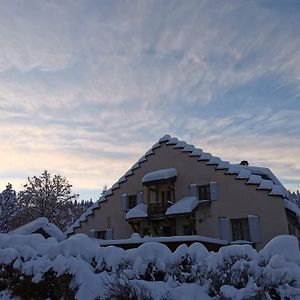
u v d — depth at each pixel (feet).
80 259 28.27
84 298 24.57
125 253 27.99
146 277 25.05
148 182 79.41
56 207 142.31
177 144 83.46
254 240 66.59
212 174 76.33
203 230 72.69
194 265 24.30
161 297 21.97
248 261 22.72
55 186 143.02
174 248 60.44
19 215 137.80
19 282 30.25
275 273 20.56
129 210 82.84
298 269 20.35
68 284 26.40
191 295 21.62
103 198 89.20
